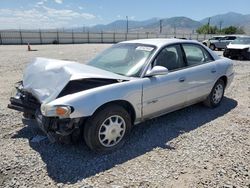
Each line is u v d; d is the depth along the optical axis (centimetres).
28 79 406
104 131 365
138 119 409
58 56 1770
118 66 445
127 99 379
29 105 394
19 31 3994
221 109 566
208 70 520
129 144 400
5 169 329
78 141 389
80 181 308
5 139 412
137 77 409
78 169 331
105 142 371
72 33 4484
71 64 396
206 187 298
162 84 423
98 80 368
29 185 299
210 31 7888
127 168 335
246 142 411
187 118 509
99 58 490
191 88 484
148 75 408
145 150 382
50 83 370
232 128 465
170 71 451
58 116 329
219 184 303
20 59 1541
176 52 472
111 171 328
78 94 343
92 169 332
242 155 370
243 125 480
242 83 838
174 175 321
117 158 359
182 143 405
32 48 2780
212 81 536
